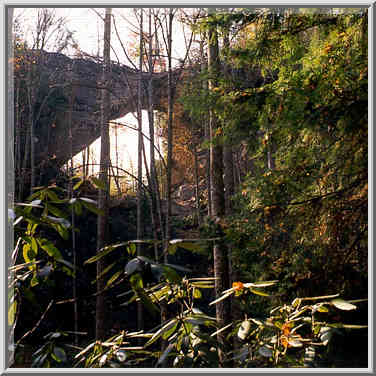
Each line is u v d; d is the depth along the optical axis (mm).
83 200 1115
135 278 883
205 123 9438
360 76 3426
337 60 3689
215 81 4215
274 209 3906
